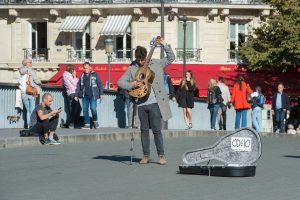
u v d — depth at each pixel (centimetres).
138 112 1453
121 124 2725
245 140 1265
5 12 4981
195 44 4812
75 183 1173
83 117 2642
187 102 2822
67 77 2594
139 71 1427
